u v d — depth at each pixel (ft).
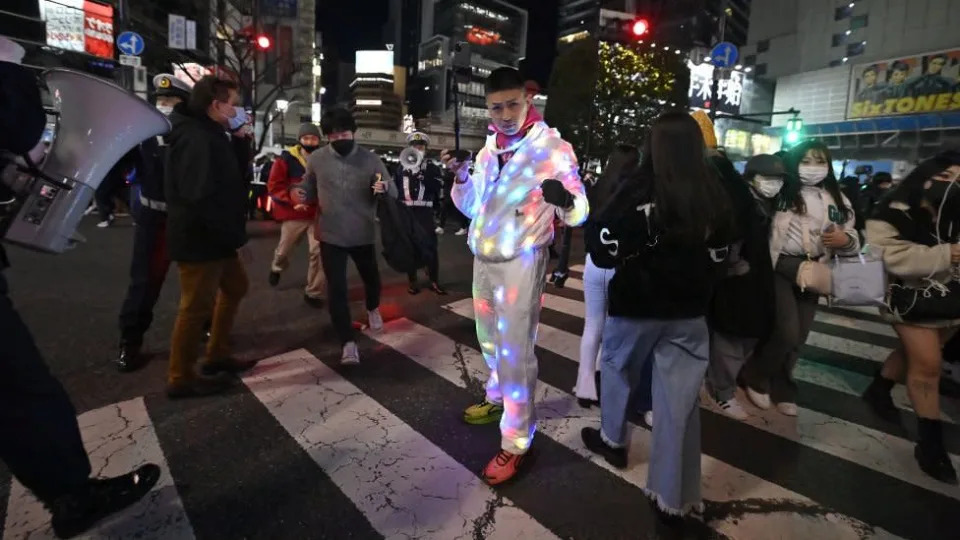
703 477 9.50
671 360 7.91
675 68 91.97
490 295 9.79
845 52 209.77
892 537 8.01
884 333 19.29
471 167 9.86
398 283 24.47
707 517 8.36
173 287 21.47
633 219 7.40
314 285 19.63
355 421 11.12
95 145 7.48
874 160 199.00
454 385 13.07
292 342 15.89
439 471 9.41
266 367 13.89
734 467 9.86
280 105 124.67
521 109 8.73
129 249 29.63
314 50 196.95
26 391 6.77
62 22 102.94
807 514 8.51
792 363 12.23
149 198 12.74
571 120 90.89
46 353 14.03
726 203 7.54
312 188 13.79
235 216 11.07
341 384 12.94
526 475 9.37
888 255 9.75
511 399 8.99
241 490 8.70
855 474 9.73
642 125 90.74
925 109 181.68
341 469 9.37
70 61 104.58
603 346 8.93
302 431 10.64
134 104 7.84
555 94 92.94
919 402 9.98
